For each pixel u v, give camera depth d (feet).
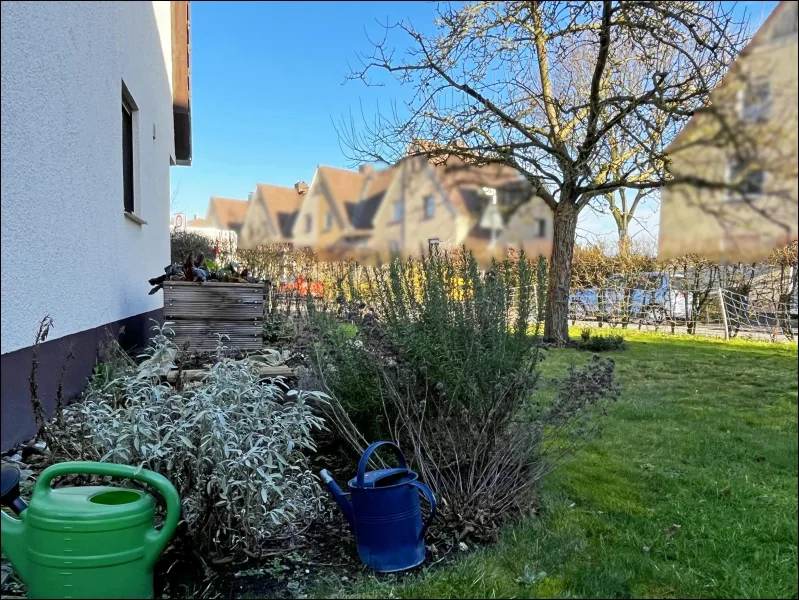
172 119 30.12
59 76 10.14
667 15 21.29
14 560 5.44
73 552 5.21
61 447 7.96
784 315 35.47
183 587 6.45
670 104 24.54
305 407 8.32
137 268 17.83
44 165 9.58
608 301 42.65
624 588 6.68
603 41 23.97
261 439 6.98
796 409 16.08
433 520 8.10
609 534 8.05
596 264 43.42
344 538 7.77
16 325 8.63
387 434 10.28
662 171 23.62
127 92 16.12
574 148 29.68
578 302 43.57
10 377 8.47
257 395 7.70
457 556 7.40
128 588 5.45
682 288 40.45
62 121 10.31
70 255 10.78
